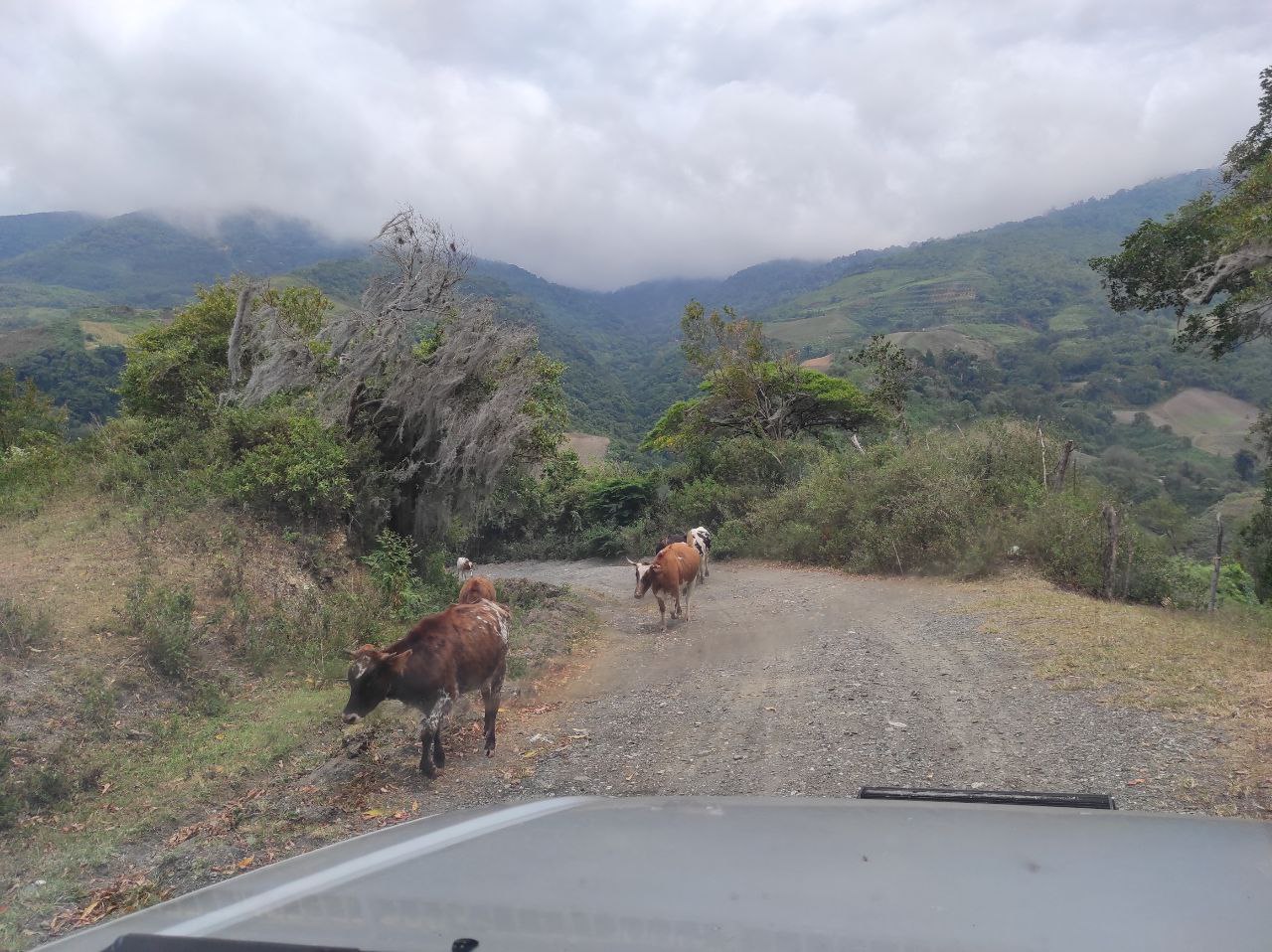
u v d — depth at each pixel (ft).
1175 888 5.84
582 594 58.18
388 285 46.73
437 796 20.47
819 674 30.27
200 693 26.61
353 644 32.78
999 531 52.70
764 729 24.49
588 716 27.27
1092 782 18.61
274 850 17.39
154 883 15.90
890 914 5.44
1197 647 28.78
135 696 25.29
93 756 21.59
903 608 42.29
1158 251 67.51
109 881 16.33
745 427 112.47
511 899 5.98
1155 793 17.70
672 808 8.29
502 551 103.86
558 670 33.83
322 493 41.47
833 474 72.33
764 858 6.61
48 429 80.23
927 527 56.44
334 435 44.88
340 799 19.95
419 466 46.75
